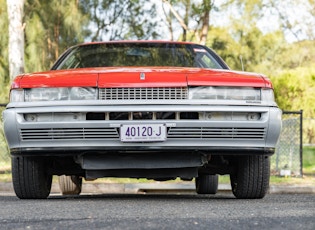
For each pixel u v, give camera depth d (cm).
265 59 2258
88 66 606
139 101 502
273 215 402
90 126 501
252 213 415
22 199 580
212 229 328
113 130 502
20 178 561
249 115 514
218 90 513
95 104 502
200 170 592
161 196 698
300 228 334
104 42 641
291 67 2725
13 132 516
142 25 1773
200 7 1531
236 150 514
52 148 513
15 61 1312
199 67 603
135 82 508
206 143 507
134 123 499
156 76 512
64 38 1591
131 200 556
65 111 504
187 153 525
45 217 393
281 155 1113
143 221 362
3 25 1566
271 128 515
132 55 618
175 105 502
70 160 582
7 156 1133
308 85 2505
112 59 614
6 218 394
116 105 501
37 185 565
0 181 935
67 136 507
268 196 706
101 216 393
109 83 509
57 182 906
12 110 514
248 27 2088
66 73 528
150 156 526
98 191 902
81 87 511
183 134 503
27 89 520
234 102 510
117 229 328
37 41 1562
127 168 529
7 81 1569
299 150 1098
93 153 526
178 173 552
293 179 1012
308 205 495
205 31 1673
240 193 578
